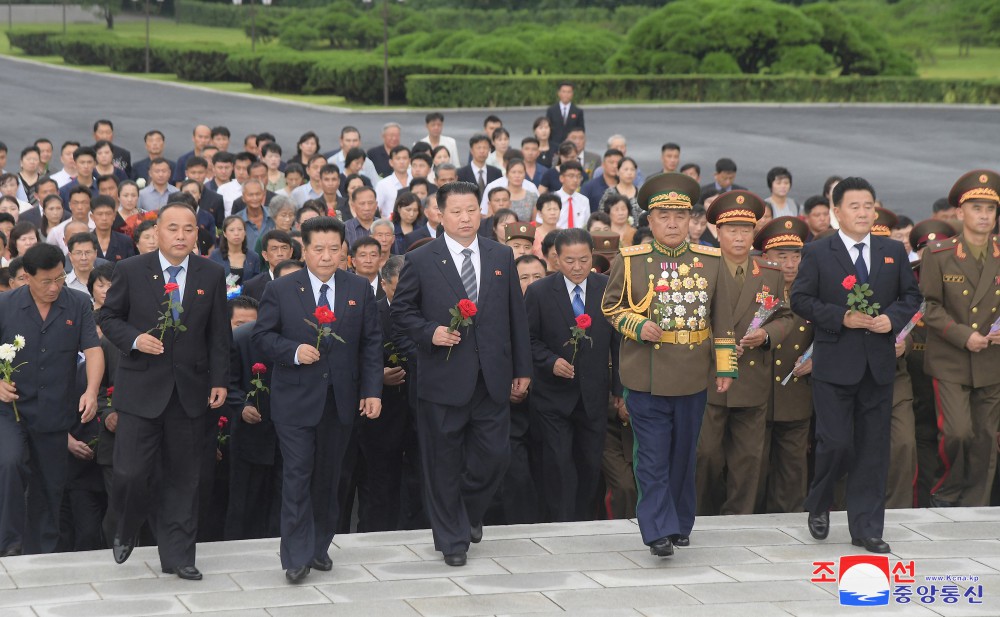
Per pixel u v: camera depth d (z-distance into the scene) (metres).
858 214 7.56
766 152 32.66
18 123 36.25
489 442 7.38
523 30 56.53
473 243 7.43
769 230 9.51
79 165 16.84
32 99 43.44
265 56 49.47
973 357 9.05
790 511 9.20
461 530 7.31
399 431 9.16
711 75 47.34
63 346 8.30
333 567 7.21
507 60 48.31
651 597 6.70
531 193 16.36
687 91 47.31
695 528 8.00
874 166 30.53
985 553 7.50
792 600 6.67
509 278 7.42
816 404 7.62
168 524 7.06
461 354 7.27
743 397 8.73
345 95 45.56
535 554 7.46
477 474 7.48
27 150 17.95
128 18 92.88
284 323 7.17
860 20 51.06
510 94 44.25
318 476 7.23
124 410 7.00
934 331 9.19
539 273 9.63
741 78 47.09
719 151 32.66
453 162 20.77
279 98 45.88
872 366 7.42
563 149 19.31
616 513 9.22
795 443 9.11
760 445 8.85
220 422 8.75
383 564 7.28
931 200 25.88
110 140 20.50
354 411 7.33
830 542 7.70
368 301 7.42
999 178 8.94
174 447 7.07
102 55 59.41
